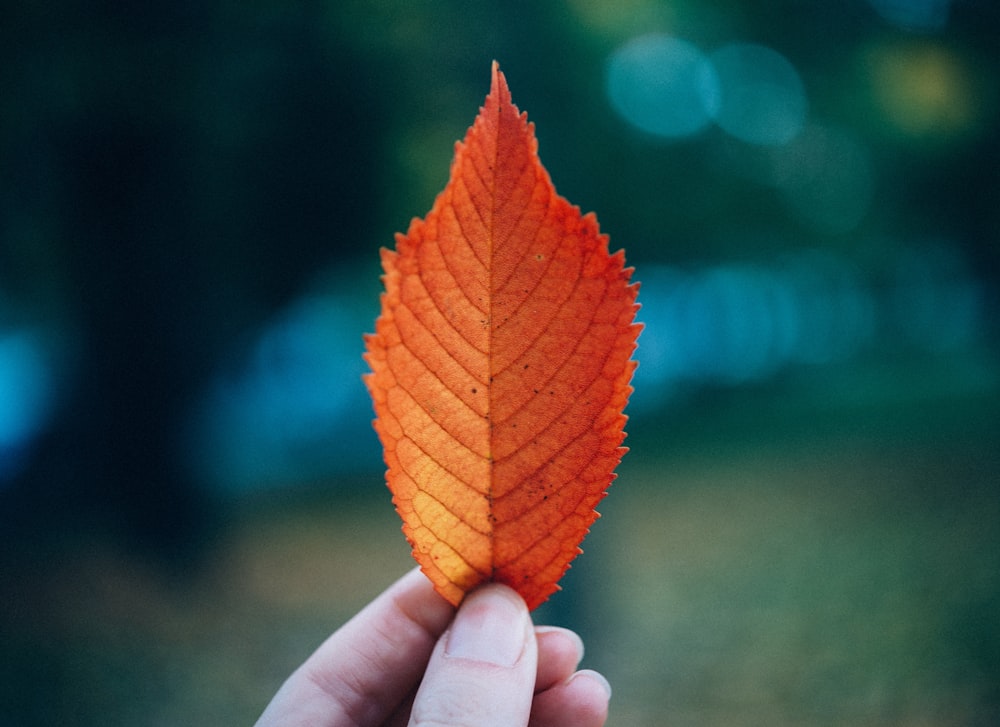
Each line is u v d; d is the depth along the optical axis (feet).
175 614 33.76
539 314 3.15
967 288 94.38
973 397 75.56
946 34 55.52
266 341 54.49
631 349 3.16
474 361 3.22
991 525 38.93
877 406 78.18
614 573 35.78
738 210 66.54
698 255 69.97
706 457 62.18
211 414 38.24
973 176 64.23
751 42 58.85
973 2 53.78
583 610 30.78
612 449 3.30
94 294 35.19
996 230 68.90
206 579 36.29
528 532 3.49
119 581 35.19
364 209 41.09
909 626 29.91
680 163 60.95
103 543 36.94
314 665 6.43
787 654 28.55
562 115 48.16
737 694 26.53
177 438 36.76
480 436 3.33
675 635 30.89
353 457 65.62
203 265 36.94
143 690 28.43
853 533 40.75
